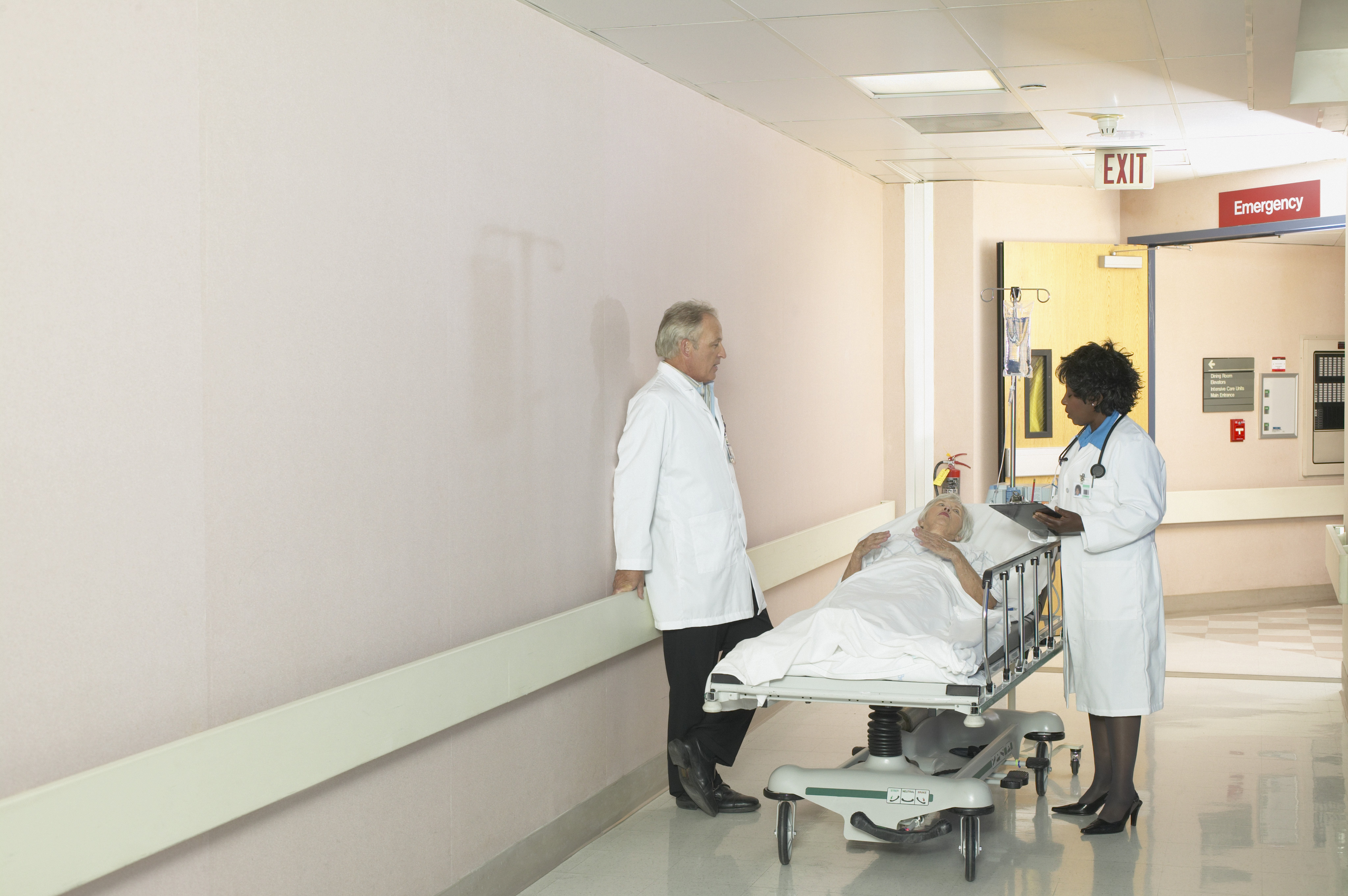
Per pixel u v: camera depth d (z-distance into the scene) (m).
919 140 5.68
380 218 2.74
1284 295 7.99
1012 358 6.31
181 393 2.18
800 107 4.91
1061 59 4.19
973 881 3.34
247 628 2.36
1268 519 7.95
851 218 6.52
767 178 5.31
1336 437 8.13
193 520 2.22
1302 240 7.87
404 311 2.83
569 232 3.62
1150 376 7.27
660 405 3.79
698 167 4.57
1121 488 3.55
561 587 3.61
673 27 3.67
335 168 2.59
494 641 3.07
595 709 3.85
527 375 3.39
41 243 1.91
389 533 2.79
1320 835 3.66
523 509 3.38
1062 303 7.07
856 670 3.23
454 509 3.05
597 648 3.60
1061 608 3.94
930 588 3.84
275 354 2.42
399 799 2.84
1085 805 3.83
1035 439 7.07
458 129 3.04
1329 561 5.24
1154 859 3.48
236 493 2.32
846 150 5.94
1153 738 4.83
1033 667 3.60
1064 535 3.65
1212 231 6.89
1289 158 6.23
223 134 2.27
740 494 4.98
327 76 2.56
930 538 4.13
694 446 3.85
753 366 5.12
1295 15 3.62
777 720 5.28
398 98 2.80
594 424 3.79
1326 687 5.67
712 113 4.71
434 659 2.82
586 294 3.72
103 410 2.02
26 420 1.89
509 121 3.29
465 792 3.12
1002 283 6.93
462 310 3.07
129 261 2.07
